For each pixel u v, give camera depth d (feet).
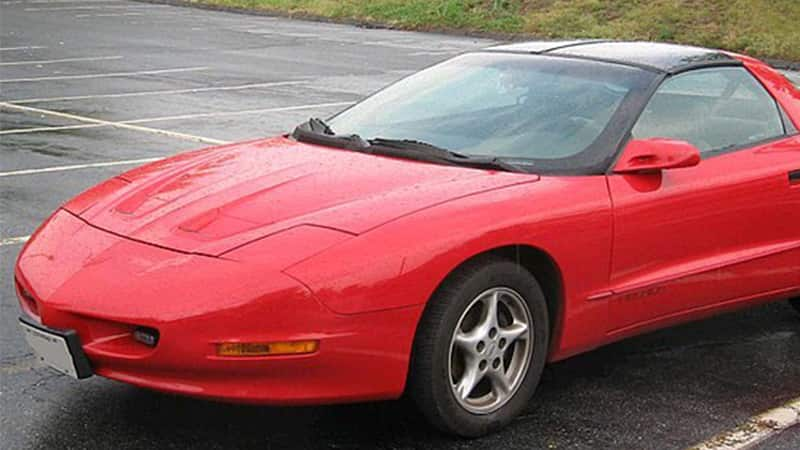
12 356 16.90
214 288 12.59
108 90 52.75
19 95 50.24
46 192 29.01
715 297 16.72
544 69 17.43
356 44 82.53
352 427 14.46
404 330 13.09
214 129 40.73
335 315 12.65
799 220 17.66
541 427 14.69
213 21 101.45
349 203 13.94
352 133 17.02
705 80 17.42
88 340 13.09
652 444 14.25
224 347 12.43
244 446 13.85
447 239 13.37
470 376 13.98
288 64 66.95
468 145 15.94
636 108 16.17
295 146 16.71
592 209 14.83
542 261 14.62
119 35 86.07
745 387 16.33
